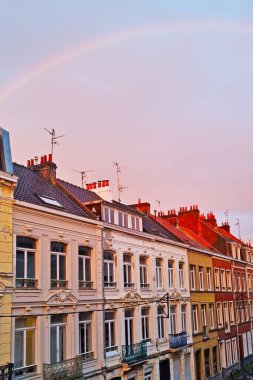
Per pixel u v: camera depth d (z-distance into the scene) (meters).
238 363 37.16
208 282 34.31
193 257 31.66
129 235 23.39
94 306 19.62
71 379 16.83
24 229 16.23
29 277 16.31
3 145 16.22
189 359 28.55
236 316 39.16
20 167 21.02
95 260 20.20
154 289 25.14
